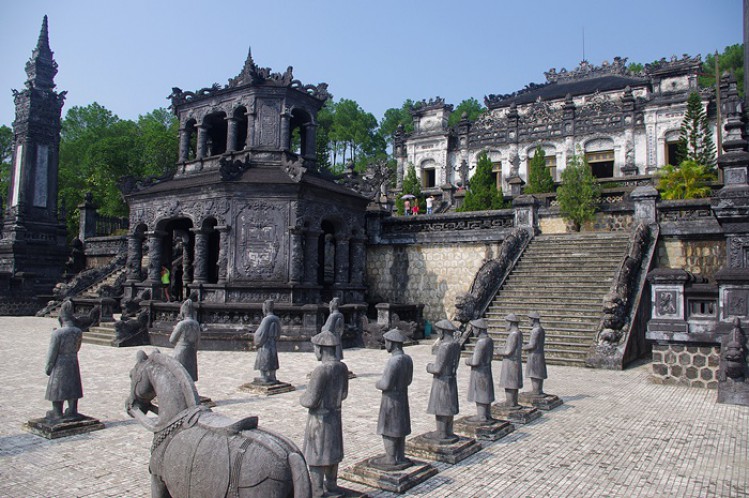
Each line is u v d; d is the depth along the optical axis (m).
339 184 21.97
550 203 29.08
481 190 34.03
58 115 32.78
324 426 5.46
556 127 47.50
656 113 42.97
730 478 6.43
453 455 6.87
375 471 6.15
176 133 52.25
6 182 52.50
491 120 50.75
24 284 29.91
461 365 14.66
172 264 24.48
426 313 22.66
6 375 12.43
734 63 64.12
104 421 8.66
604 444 7.71
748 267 11.71
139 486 6.02
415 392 11.00
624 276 15.73
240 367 13.91
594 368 14.10
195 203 18.92
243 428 4.19
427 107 54.41
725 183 12.20
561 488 6.09
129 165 52.06
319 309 17.50
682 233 17.84
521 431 8.34
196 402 4.57
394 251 23.69
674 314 12.14
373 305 22.98
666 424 8.78
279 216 18.27
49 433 7.73
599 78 54.50
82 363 14.25
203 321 17.56
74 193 50.19
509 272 19.39
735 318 10.45
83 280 29.16
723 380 10.35
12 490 5.88
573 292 17.39
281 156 19.95
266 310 11.28
